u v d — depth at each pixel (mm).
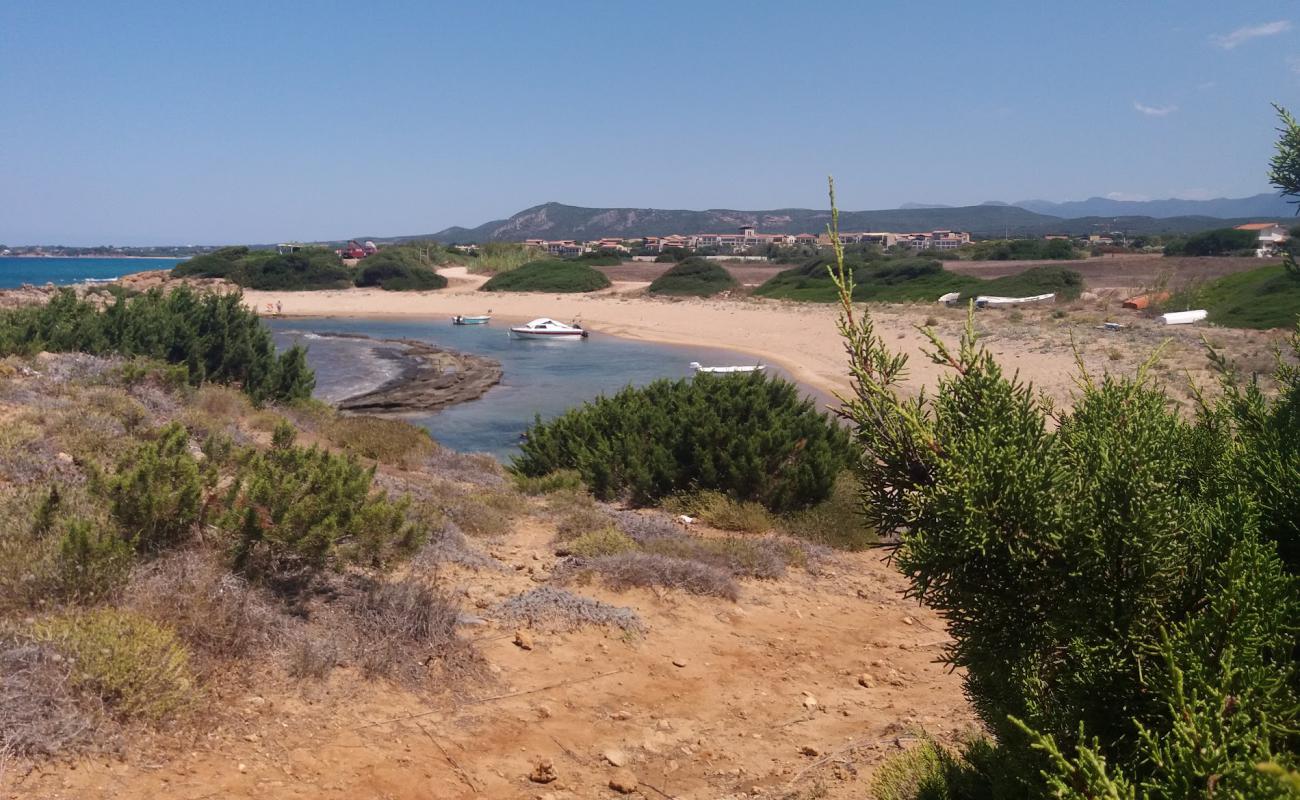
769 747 5363
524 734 5168
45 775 3801
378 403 29422
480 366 39531
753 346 47062
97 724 4152
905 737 5449
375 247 131875
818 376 36125
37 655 4383
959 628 3033
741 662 6766
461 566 7898
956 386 3268
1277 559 2562
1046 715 2855
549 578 7969
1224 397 3914
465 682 5676
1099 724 2750
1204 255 69188
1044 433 3119
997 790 3275
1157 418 3260
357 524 6258
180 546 6031
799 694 6254
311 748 4555
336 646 5504
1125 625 2686
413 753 4719
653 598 7832
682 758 5129
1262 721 2236
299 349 20359
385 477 10789
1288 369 3754
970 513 2773
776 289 69500
